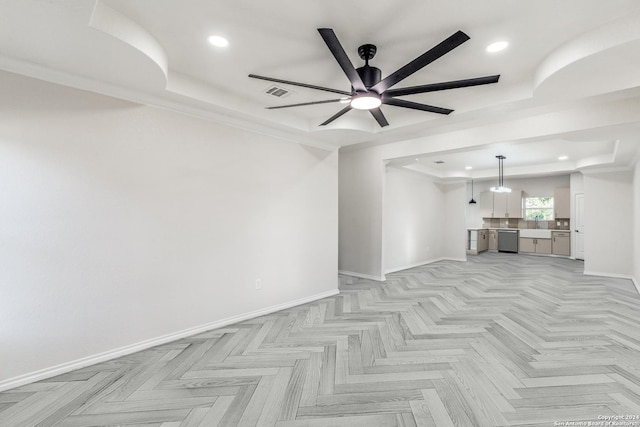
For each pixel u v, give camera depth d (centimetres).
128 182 270
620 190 591
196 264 315
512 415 186
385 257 639
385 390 214
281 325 338
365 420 183
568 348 278
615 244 593
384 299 440
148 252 282
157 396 207
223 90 309
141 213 278
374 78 236
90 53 205
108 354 257
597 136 353
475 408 194
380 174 545
